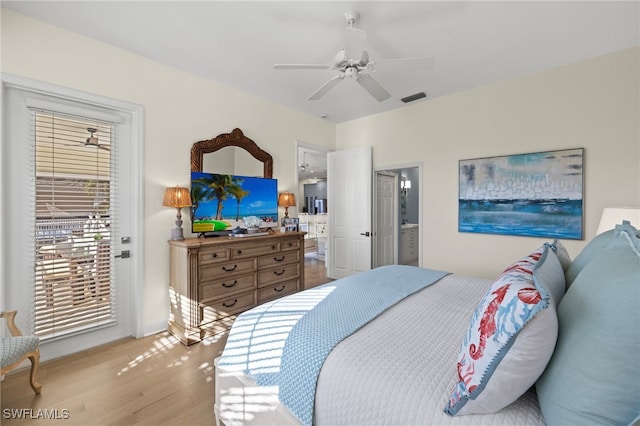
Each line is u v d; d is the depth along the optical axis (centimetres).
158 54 267
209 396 185
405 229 573
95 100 242
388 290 182
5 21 204
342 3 201
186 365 221
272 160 380
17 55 208
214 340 262
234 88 340
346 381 102
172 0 198
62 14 212
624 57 257
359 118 455
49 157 227
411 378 96
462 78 316
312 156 620
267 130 378
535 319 75
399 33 234
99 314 250
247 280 297
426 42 247
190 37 242
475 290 187
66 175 234
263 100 373
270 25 226
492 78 316
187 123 300
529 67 291
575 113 280
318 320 140
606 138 265
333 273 477
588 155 273
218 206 316
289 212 413
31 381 183
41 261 223
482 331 85
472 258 345
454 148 358
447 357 108
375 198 446
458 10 207
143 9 207
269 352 131
